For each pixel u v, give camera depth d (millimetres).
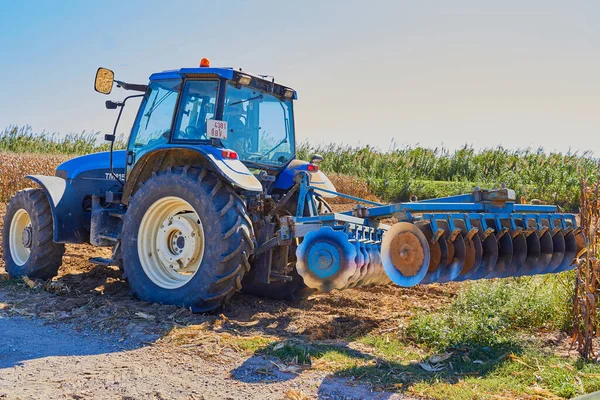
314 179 5934
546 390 3146
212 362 3547
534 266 4410
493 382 3252
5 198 14344
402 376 3354
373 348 3939
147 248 5125
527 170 18594
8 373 3275
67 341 3934
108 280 6121
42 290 5516
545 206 4777
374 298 5535
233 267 4613
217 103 5070
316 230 4238
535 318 4516
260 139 5602
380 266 4191
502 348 3885
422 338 4043
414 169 20641
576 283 3947
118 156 6406
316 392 3109
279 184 5758
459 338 3969
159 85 5590
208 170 5004
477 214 4102
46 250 6090
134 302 4969
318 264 3936
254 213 5102
